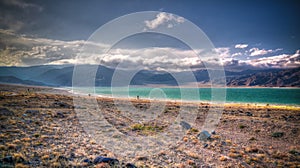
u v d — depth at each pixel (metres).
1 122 18.48
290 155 15.09
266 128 23.83
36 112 25.38
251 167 12.72
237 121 27.69
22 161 10.42
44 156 11.32
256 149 15.92
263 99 105.94
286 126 24.42
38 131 17.09
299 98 112.62
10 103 30.58
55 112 26.94
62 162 10.88
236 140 19.06
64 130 18.61
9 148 12.11
